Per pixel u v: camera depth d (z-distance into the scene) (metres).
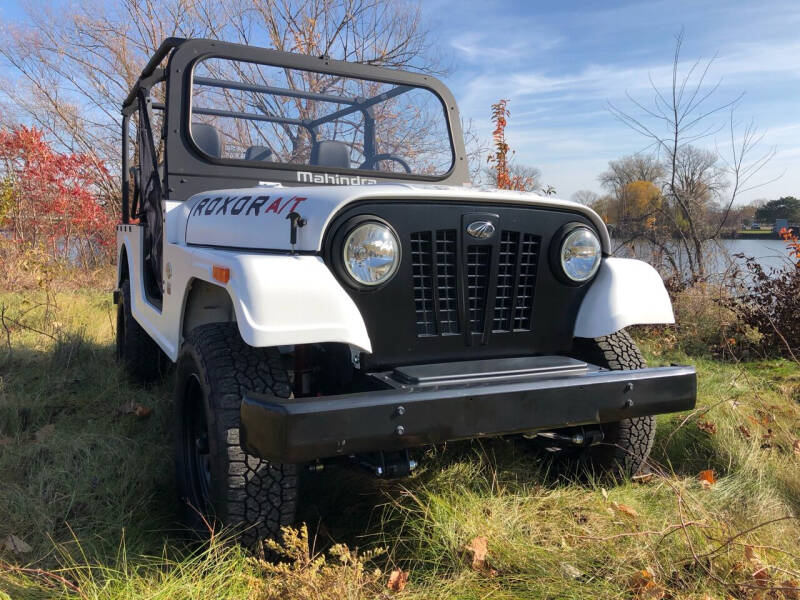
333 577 1.88
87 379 4.36
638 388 2.29
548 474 2.98
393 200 2.18
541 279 2.47
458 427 2.01
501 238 2.38
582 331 2.53
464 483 2.64
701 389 3.99
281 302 1.96
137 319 3.93
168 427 3.39
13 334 5.58
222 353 2.20
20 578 2.01
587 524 2.43
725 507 2.63
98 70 14.42
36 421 3.57
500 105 8.41
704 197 8.16
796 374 4.54
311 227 2.11
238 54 3.27
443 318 2.32
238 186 3.23
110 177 13.85
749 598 2.00
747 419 3.45
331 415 1.84
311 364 2.41
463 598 1.99
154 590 1.91
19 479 2.79
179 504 2.54
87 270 11.32
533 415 2.12
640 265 2.62
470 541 2.24
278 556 2.12
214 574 1.94
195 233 2.87
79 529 2.38
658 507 2.59
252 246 2.37
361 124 3.58
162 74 3.69
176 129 3.11
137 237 4.07
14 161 11.43
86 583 1.93
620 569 2.10
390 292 2.21
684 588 2.04
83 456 2.96
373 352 2.22
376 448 1.91
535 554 2.19
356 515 2.57
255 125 3.32
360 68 3.58
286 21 13.40
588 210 2.50
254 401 1.89
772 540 2.37
